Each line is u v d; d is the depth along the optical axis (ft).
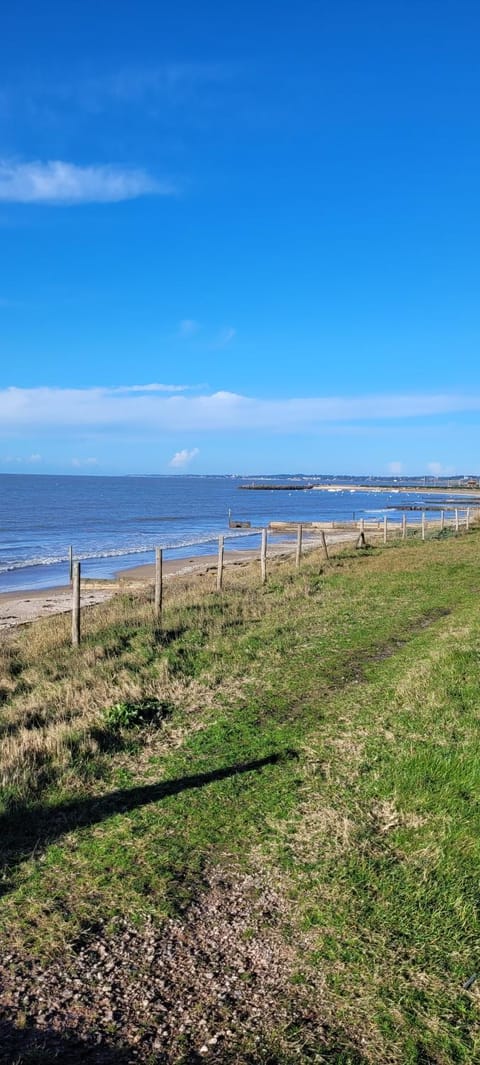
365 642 36.63
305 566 75.36
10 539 172.14
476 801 16.52
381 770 19.16
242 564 102.42
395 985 11.00
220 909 13.32
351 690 27.86
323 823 16.43
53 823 17.21
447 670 28.09
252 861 14.99
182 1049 9.93
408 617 43.45
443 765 18.53
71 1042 10.11
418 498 502.79
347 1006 10.62
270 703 26.76
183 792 18.74
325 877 14.14
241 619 45.62
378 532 156.56
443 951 11.75
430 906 12.96
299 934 12.44
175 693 28.76
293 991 11.00
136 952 12.12
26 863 15.17
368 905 13.08
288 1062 9.61
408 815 16.42
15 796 18.42
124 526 220.23
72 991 11.18
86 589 84.43
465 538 108.99
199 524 230.48
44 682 32.83
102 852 15.58
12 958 12.05
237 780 19.38
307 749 21.48
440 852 14.49
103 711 25.71
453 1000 10.64
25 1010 10.78
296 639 37.70
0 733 24.31
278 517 270.87
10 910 13.47
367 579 62.44
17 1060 9.73
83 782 19.80
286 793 18.31
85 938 12.55
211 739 22.99
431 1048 9.80
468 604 47.52
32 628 54.29
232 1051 9.85
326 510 328.70
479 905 12.85
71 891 14.07
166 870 14.71
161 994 11.05
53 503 374.02
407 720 23.06
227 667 32.48
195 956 11.96
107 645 39.19
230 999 10.88
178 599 56.39
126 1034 10.24
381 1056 9.68
